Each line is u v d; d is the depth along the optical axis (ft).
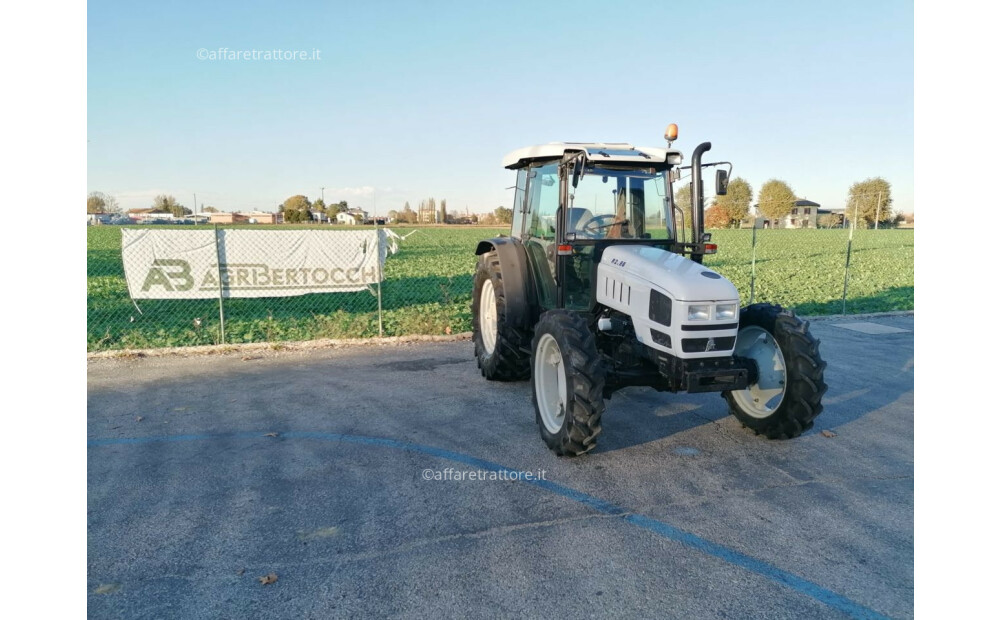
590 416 14.26
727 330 14.43
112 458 15.08
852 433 17.34
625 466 14.80
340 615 9.12
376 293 41.14
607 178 18.08
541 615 9.14
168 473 14.19
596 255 17.61
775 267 66.95
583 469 14.60
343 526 11.76
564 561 10.62
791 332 15.67
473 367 24.94
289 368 24.62
